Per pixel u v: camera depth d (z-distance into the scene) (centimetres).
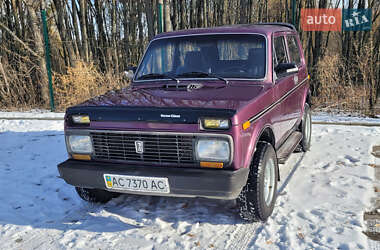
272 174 375
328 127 752
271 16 1823
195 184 309
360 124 775
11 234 360
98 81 1144
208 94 356
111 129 334
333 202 396
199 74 409
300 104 540
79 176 350
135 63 1752
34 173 545
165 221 375
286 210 383
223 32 432
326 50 1488
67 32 1894
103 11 2069
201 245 324
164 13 1034
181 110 312
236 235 339
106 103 355
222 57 418
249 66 405
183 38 444
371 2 1378
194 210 396
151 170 320
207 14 1916
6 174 543
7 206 430
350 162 527
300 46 592
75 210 414
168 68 440
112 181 337
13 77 1232
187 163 319
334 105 970
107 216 392
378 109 952
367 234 329
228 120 299
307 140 591
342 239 318
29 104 1218
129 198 439
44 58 1215
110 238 343
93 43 1819
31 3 1192
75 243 335
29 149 681
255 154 347
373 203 391
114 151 341
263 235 335
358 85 1032
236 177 301
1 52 1402
